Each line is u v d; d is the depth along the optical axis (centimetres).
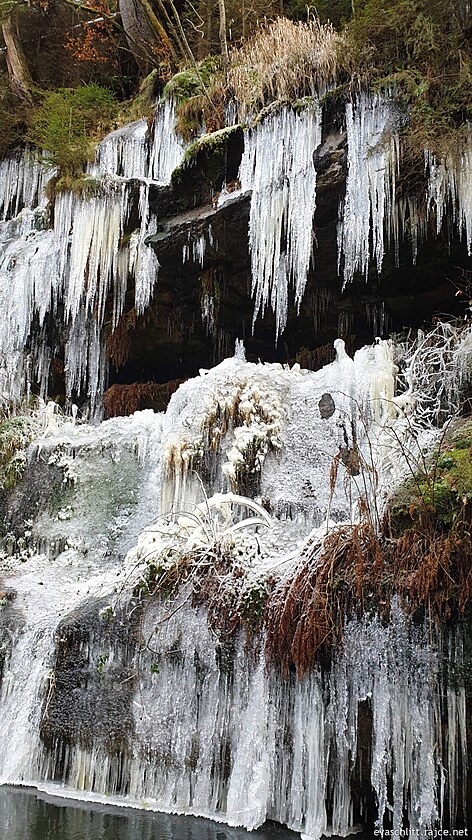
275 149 660
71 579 620
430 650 343
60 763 460
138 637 453
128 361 860
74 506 678
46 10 1198
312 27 738
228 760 400
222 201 684
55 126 917
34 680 491
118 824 377
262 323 760
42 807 406
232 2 973
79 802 418
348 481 466
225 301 744
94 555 641
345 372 582
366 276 658
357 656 364
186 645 431
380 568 367
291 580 407
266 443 582
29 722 480
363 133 612
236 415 602
